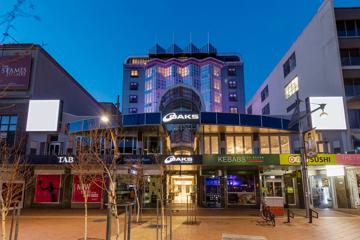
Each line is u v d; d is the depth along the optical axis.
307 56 36.84
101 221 17.50
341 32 32.50
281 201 19.59
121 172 22.00
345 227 15.07
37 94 30.88
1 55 30.45
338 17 32.69
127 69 95.00
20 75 30.41
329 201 26.38
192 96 37.91
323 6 33.88
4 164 15.58
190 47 121.94
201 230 14.03
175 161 23.33
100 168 16.64
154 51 122.81
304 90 37.38
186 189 30.30
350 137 29.11
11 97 30.06
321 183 26.97
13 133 29.25
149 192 25.39
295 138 28.86
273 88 49.25
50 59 33.62
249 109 68.62
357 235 12.91
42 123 29.38
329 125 29.02
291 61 41.94
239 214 20.61
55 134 30.30
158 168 23.06
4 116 29.81
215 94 96.12
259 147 28.53
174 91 38.12
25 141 29.05
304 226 15.38
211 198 26.55
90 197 25.62
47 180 26.41
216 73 99.38
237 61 101.75
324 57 33.34
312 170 27.28
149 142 28.94
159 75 96.81
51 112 29.67
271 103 50.25
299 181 26.00
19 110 29.72
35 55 31.23
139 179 19.84
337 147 29.33
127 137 28.86
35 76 30.75
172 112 25.45
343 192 25.59
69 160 23.77
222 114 25.75
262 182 26.86
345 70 31.03
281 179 26.80
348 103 30.61
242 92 93.38
